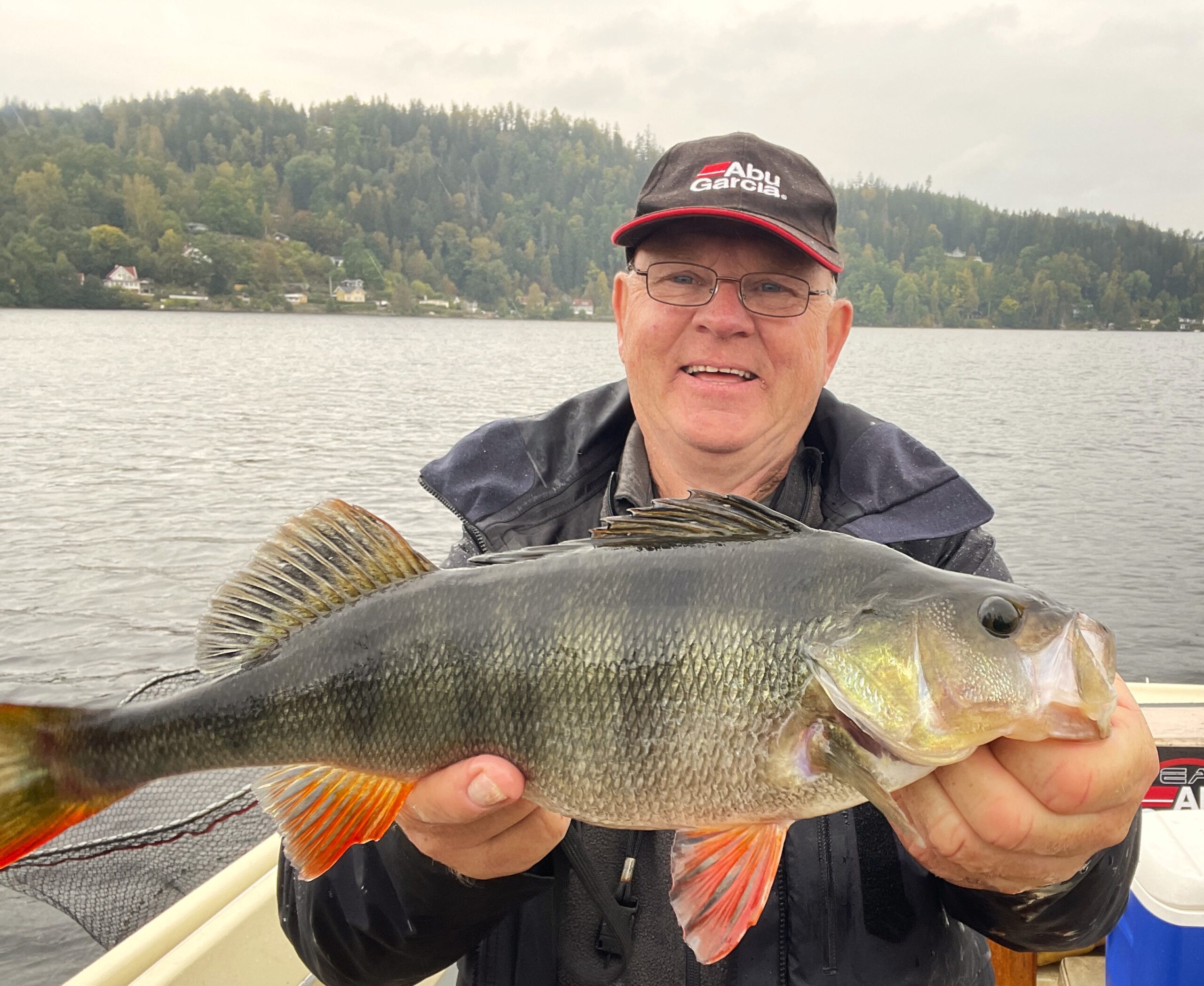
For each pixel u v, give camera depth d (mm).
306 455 5430
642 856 582
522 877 520
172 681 719
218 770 530
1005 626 449
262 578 537
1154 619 2906
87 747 523
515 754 499
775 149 696
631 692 486
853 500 646
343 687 516
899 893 562
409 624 513
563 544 524
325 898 537
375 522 529
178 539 3516
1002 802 430
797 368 663
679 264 662
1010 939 547
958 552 634
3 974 1241
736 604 487
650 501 684
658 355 669
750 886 486
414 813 480
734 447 664
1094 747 425
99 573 3094
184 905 755
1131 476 5270
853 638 469
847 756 464
